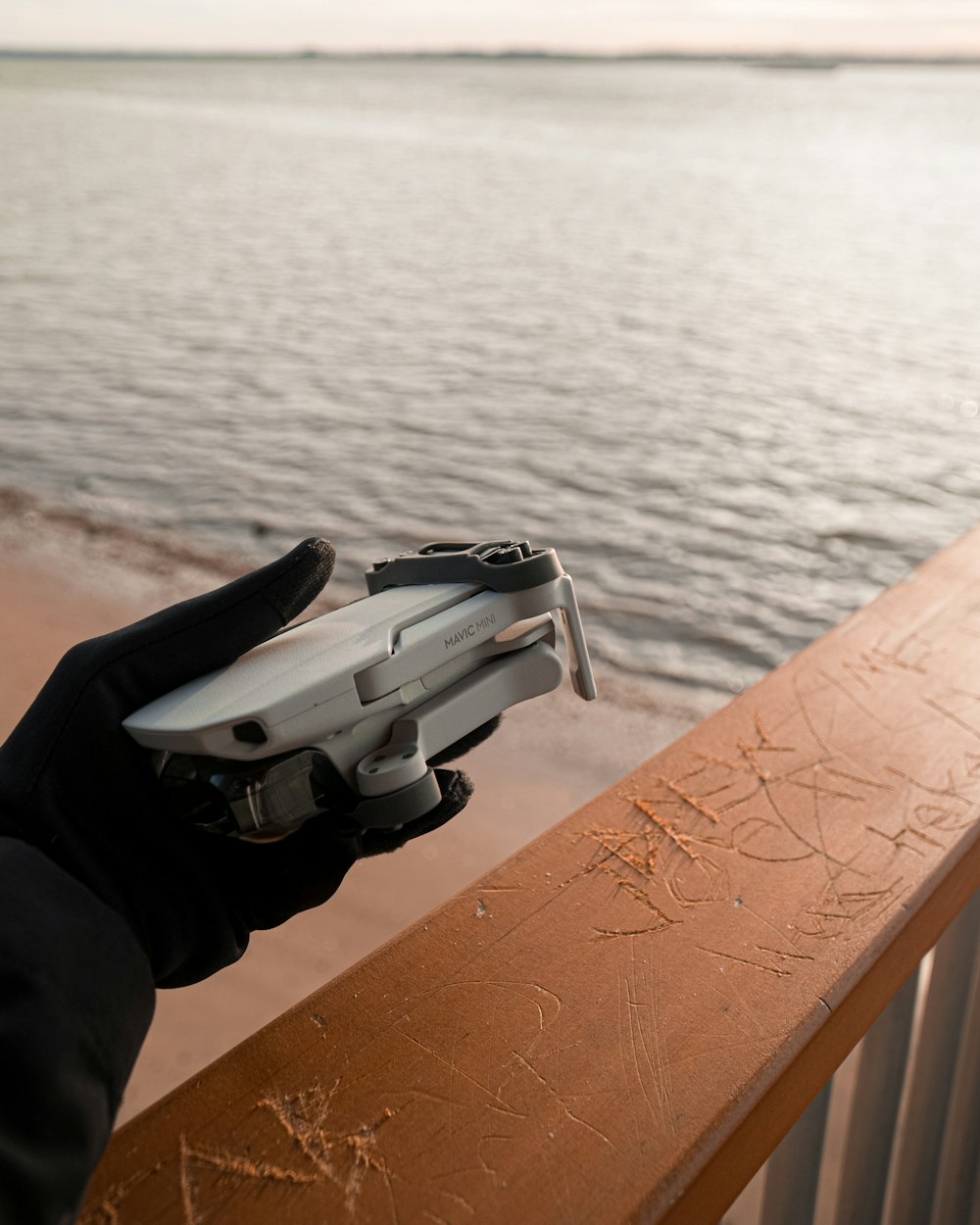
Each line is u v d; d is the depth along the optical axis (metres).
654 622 8.01
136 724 0.63
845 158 52.69
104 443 11.90
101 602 8.04
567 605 0.77
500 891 0.86
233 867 0.70
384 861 4.85
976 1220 1.17
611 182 39.72
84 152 48.28
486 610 0.74
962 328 17.72
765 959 0.79
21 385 14.12
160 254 24.39
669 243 26.70
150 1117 0.68
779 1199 0.87
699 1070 0.70
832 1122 2.62
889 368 15.38
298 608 0.69
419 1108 0.68
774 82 180.62
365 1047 0.72
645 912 0.84
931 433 12.54
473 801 5.41
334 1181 0.63
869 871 0.89
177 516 9.88
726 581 8.75
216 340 16.64
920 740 1.08
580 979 0.78
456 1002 0.76
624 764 5.88
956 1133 1.09
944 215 32.34
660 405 13.50
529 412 13.12
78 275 21.67
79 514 9.86
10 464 11.18
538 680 0.78
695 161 49.41
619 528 9.75
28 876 0.55
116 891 0.63
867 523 9.96
